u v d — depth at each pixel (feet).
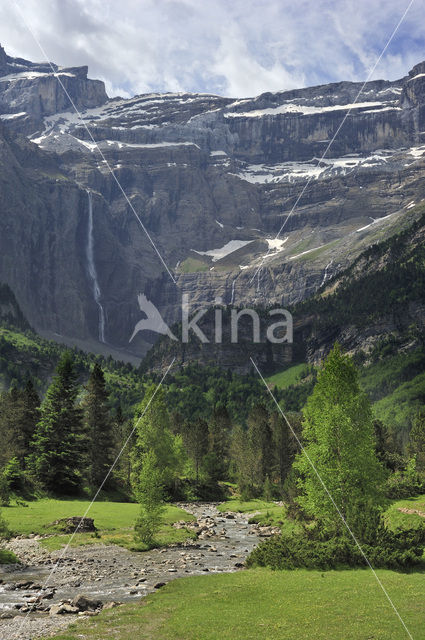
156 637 82.79
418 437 383.65
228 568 147.33
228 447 602.03
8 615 100.53
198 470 451.12
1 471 303.68
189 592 112.88
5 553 159.33
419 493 272.10
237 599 103.14
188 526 248.11
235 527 253.65
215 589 113.39
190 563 155.94
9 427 376.48
